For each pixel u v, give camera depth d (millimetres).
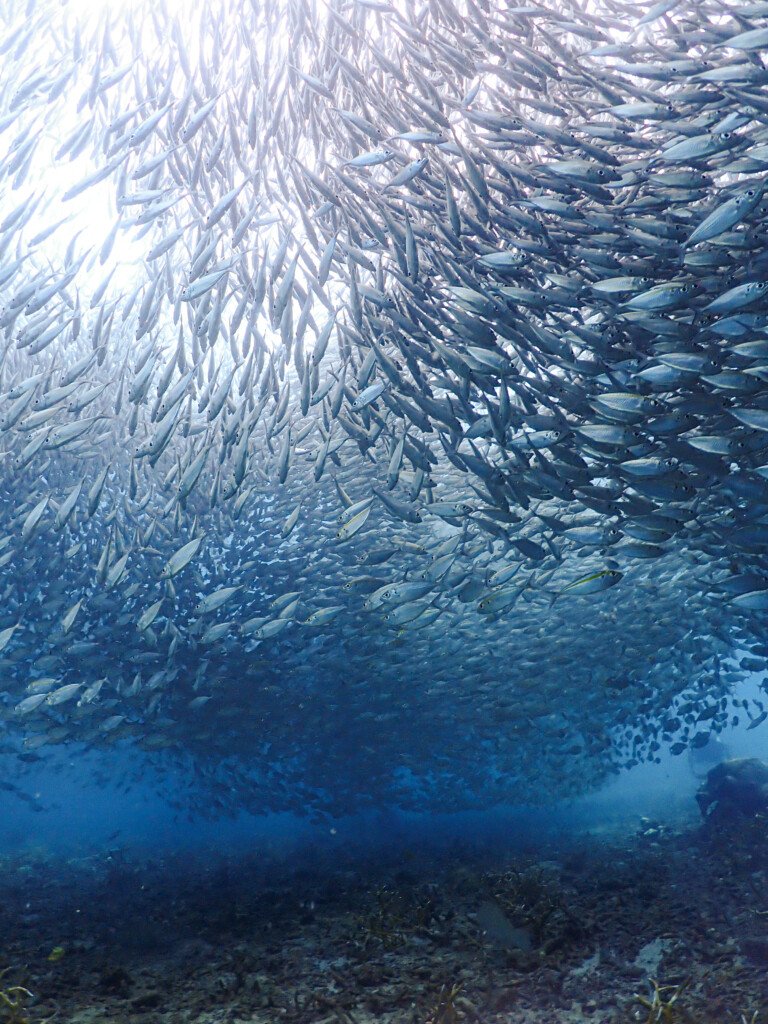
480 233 2090
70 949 2246
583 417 2203
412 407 2166
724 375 1780
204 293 2121
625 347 2148
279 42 2314
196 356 2428
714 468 2068
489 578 2818
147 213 2223
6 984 1835
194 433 2943
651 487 2014
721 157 1860
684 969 1777
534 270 2109
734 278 1929
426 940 2188
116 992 1817
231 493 2311
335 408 2152
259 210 2543
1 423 2352
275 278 2121
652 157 1862
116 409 3324
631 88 1965
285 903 2936
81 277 3268
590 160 2115
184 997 1774
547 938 2090
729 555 2697
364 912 2566
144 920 2652
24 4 2410
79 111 2283
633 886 2775
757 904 2309
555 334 2135
